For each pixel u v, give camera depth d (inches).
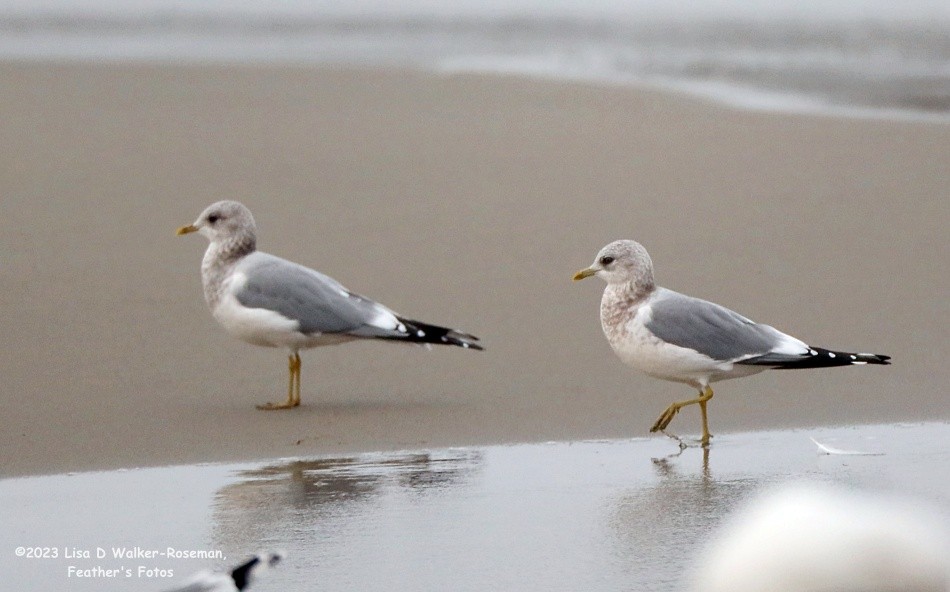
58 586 315.9
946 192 748.6
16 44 1373.0
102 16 1588.3
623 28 1478.8
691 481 390.3
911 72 1188.5
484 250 656.4
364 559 328.2
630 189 752.3
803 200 733.9
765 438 440.1
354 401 484.4
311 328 485.1
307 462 411.5
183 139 848.3
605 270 462.0
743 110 958.4
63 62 1167.0
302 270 500.7
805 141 856.9
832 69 1208.2
